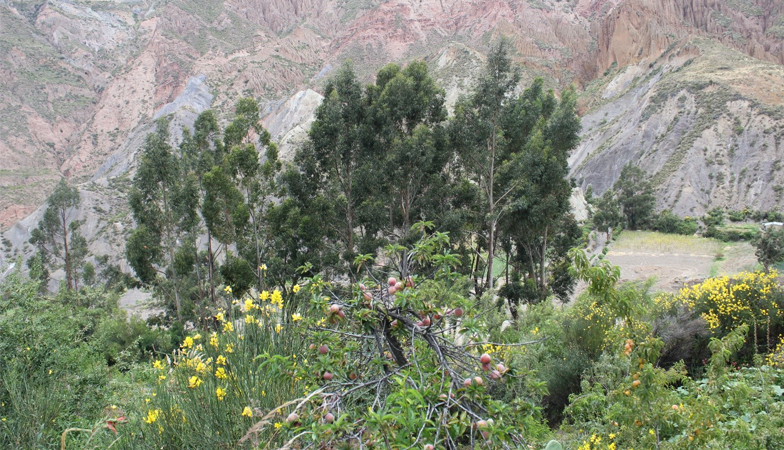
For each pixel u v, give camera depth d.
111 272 42.06
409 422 2.49
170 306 31.98
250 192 23.95
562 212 23.16
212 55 180.00
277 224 23.67
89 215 82.38
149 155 28.83
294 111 120.56
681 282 14.55
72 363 7.28
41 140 155.50
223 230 24.47
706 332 10.09
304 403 3.06
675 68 110.31
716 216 64.75
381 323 3.37
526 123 24.34
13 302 7.18
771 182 70.69
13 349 6.70
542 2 167.75
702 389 5.73
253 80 168.75
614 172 88.88
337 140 23.06
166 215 30.09
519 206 21.25
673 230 60.59
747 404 5.41
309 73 181.62
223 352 5.93
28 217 94.12
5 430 5.50
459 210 21.45
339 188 26.03
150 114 165.62
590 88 138.25
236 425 4.73
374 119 22.98
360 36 184.88
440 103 24.69
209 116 28.33
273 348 5.63
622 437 5.17
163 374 6.72
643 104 95.62
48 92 169.00
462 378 2.97
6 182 130.88
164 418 5.28
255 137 117.75
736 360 9.66
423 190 23.86
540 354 10.44
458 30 182.25
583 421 7.56
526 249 25.47
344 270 20.92
